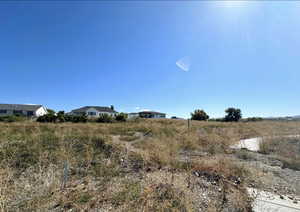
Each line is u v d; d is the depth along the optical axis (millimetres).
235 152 5852
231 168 3805
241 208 2289
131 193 2547
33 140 5297
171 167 3805
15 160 3643
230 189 2857
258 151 6250
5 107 33719
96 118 21125
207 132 9750
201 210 2256
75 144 5234
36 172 3254
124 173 3463
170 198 2461
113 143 5598
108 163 3922
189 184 2961
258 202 2527
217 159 4441
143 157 4211
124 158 4383
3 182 2592
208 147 6211
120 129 10312
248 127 13766
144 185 2838
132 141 6742
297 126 14586
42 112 37906
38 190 2514
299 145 6938
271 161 4961
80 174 3293
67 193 2559
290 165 4477
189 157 4844
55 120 17312
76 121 18641
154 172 3521
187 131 9320
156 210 2176
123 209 2186
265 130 12141
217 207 2299
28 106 35938
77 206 2227
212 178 3311
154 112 49781
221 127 13141
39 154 4031
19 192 2455
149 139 6824
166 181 2990
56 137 5887
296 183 3344
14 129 8156
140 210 2164
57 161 3791
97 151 4797
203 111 29047
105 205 2291
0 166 3152
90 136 6176
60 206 2250
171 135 7953
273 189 3039
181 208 2244
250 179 3406
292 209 2359
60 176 3113
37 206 2162
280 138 8227
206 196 2621
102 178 3158
